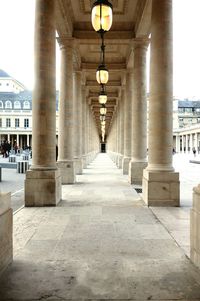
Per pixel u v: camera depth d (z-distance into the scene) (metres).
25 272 4.18
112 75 23.47
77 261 4.58
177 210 8.27
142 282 3.88
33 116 9.11
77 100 19.08
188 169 24.67
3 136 91.81
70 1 12.69
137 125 14.16
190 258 4.65
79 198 10.15
